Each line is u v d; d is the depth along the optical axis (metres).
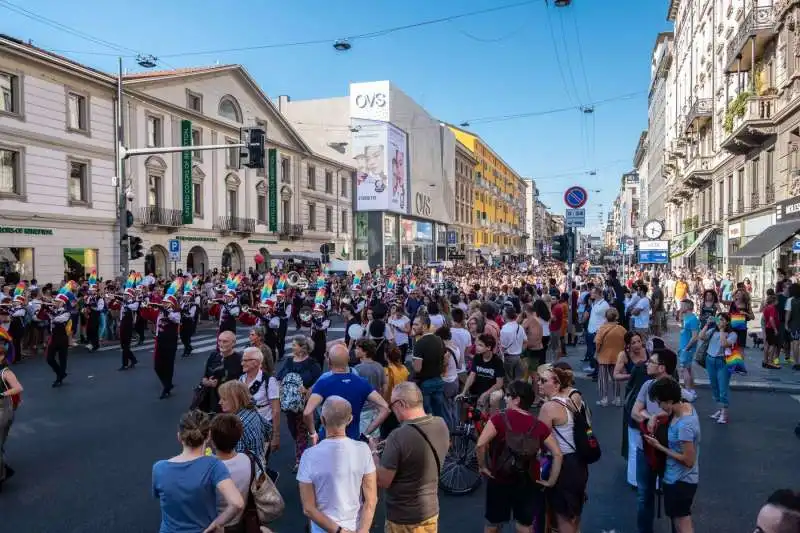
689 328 11.51
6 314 15.25
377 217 54.97
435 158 69.88
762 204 23.33
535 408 10.42
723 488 6.78
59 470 7.52
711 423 9.62
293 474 7.39
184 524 3.62
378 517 6.16
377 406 6.05
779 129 21.03
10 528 5.85
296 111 58.50
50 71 24.66
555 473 4.68
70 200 25.72
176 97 31.95
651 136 74.31
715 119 32.78
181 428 3.78
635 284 14.93
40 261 24.33
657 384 4.99
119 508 6.34
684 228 43.44
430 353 7.46
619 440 8.62
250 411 5.08
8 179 23.17
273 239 41.47
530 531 4.83
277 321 14.46
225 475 3.71
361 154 54.91
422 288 23.11
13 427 9.50
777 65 21.58
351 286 26.88
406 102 60.19
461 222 82.00
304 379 6.98
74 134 25.89
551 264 64.25
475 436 6.86
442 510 6.31
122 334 14.68
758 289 25.59
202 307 23.77
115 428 9.42
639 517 5.39
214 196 35.34
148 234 30.11
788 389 11.87
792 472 7.31
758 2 23.36
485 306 11.23
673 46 49.28
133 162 28.91
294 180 44.19
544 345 12.73
